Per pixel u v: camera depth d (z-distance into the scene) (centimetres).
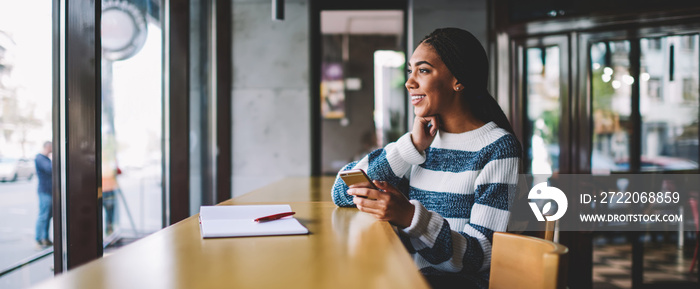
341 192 138
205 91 400
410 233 102
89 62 177
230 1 409
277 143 409
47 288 59
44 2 179
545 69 343
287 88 409
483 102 127
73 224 179
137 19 295
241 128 410
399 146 130
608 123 328
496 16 361
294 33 409
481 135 123
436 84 120
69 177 179
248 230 96
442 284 112
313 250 82
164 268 69
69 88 178
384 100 596
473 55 119
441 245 100
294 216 122
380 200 103
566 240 335
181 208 302
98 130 180
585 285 330
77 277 64
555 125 340
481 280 112
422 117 127
